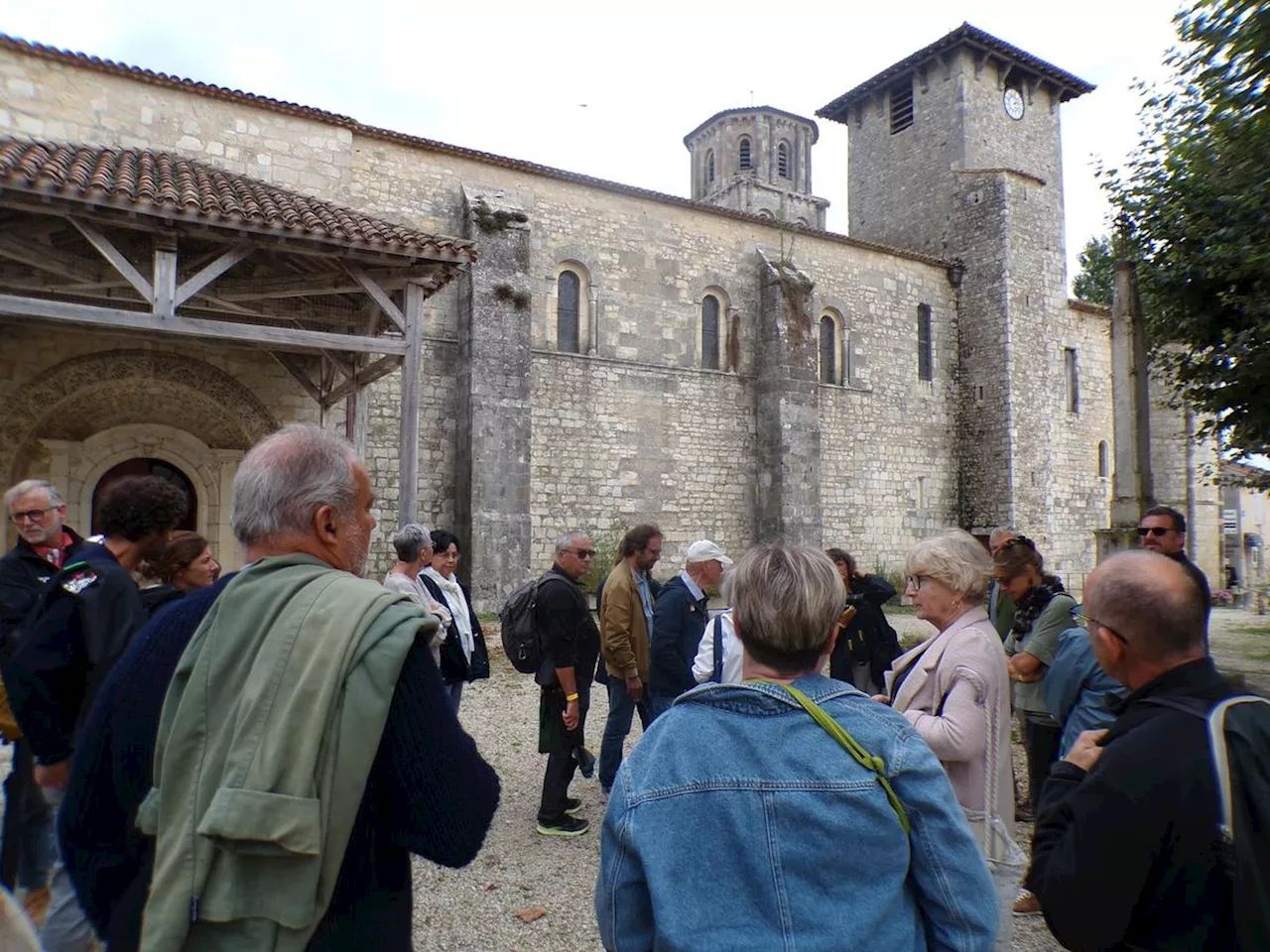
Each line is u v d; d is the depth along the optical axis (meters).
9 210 8.90
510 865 4.59
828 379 21.72
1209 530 26.20
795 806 1.48
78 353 11.77
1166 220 8.93
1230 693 1.84
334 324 12.59
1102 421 25.83
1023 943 3.71
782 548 1.81
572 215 17.72
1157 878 1.69
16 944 1.19
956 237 24.48
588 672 5.35
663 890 1.43
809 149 40.03
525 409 15.49
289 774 1.46
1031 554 4.57
